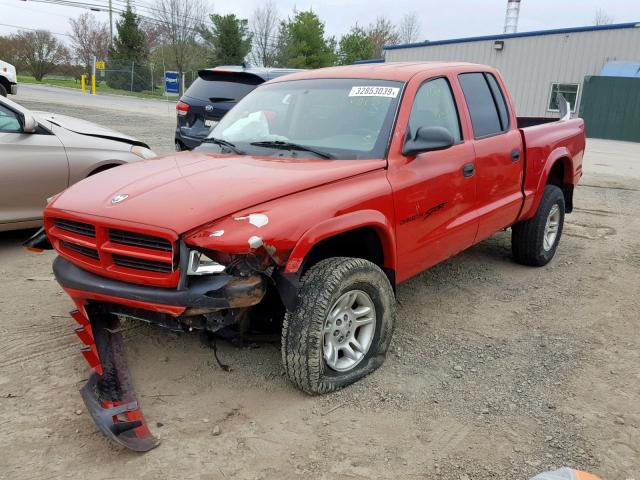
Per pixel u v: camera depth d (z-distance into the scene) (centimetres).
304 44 5738
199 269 299
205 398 345
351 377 359
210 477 280
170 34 5678
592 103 2562
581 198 994
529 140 543
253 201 314
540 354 410
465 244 476
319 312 327
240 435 312
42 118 631
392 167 384
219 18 5453
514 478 282
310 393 344
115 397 323
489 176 483
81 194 353
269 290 355
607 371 387
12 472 280
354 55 6106
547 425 325
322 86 451
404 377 374
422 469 288
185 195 321
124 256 317
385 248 379
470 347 419
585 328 456
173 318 319
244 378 367
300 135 421
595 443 310
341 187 351
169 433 312
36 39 5262
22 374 367
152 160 415
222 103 868
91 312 361
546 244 605
